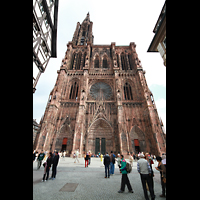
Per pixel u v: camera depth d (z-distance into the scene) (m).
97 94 50.12
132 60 60.44
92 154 38.94
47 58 18.58
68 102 45.56
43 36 16.55
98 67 60.78
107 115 44.12
